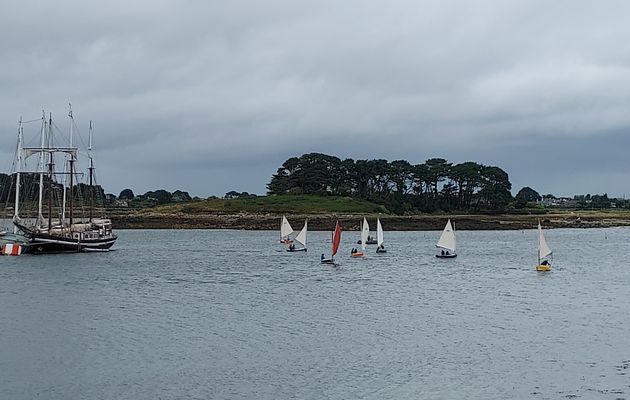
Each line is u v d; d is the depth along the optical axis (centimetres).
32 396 3606
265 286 7812
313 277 8806
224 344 4700
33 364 4203
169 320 5584
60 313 5944
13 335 5016
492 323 5447
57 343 4750
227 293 7188
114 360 4288
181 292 7281
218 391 3666
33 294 7144
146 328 5253
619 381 3781
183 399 3547
